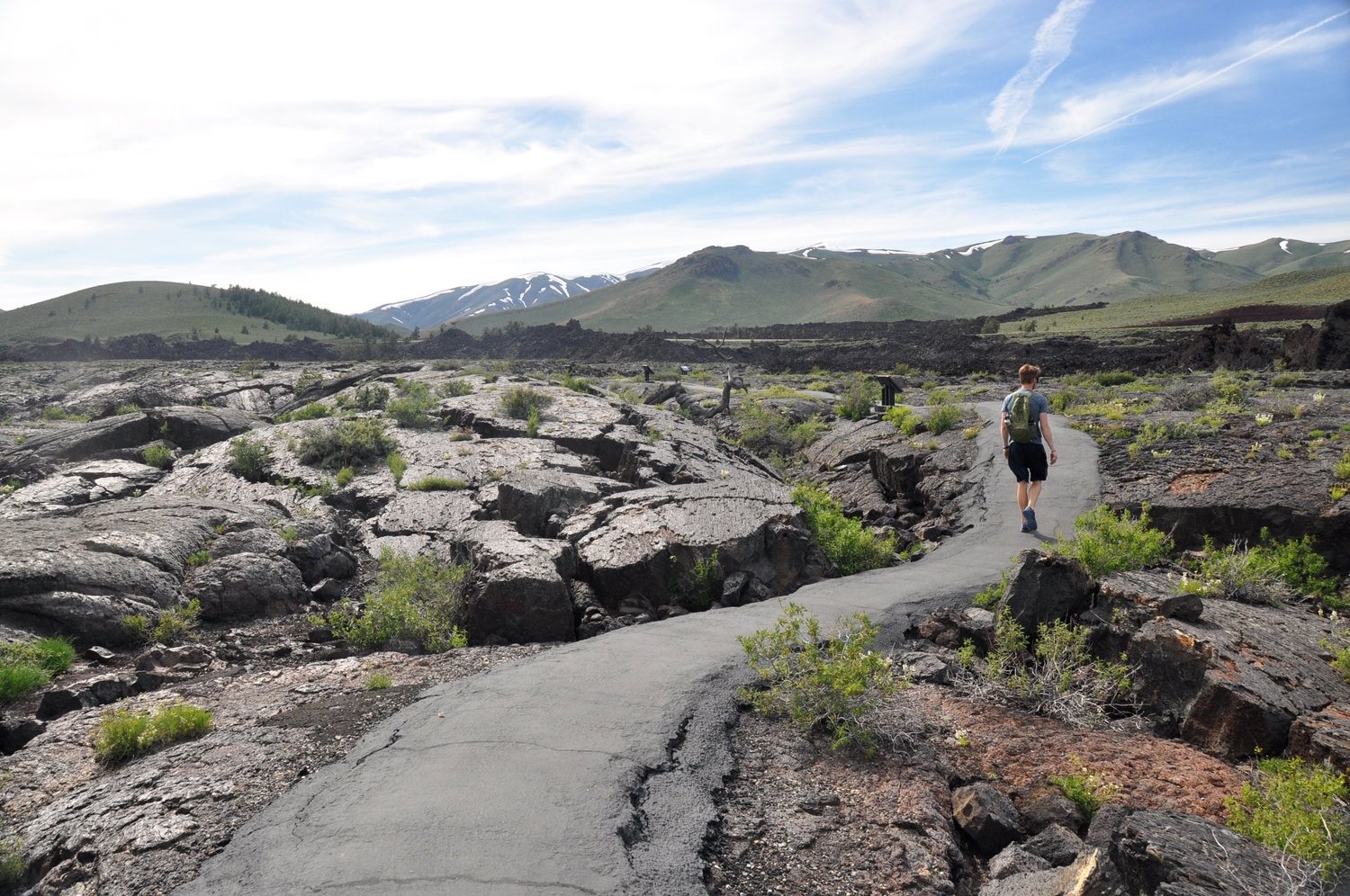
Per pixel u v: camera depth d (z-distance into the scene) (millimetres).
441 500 16812
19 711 7078
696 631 6949
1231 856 3217
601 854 3508
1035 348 77125
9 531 11531
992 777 4598
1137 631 5777
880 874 3650
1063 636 5922
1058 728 5199
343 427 21984
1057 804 4203
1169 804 4195
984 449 14906
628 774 4262
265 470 20016
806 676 5328
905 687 5477
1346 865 3197
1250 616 6156
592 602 9461
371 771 4328
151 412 26188
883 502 16297
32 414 49469
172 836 3889
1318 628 6273
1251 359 45312
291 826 3797
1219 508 9398
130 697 6684
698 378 58062
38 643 8453
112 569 10125
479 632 8820
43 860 3994
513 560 9477
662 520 10570
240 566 11172
